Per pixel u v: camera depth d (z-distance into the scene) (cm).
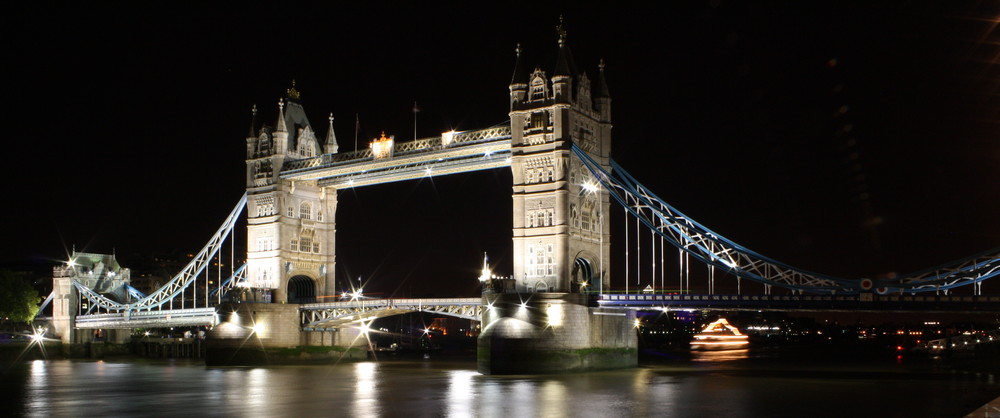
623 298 10556
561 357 10244
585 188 11119
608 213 11625
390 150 12356
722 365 13475
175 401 8219
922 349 17588
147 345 18025
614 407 7300
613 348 11244
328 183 14038
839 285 9638
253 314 13050
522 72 11150
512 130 11106
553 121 10831
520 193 10988
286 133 13850
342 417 6912
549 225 10731
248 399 8288
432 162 12356
